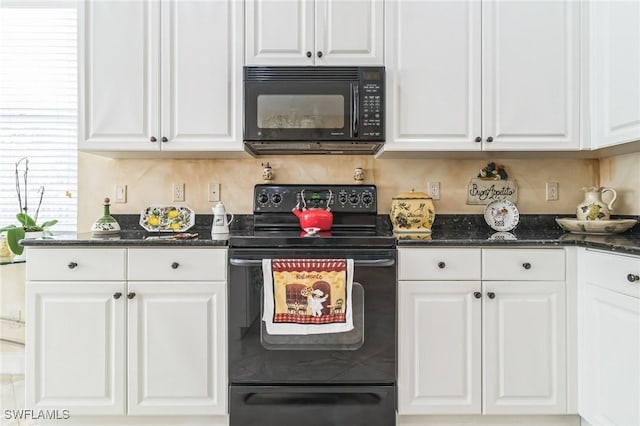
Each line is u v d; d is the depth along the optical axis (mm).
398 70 1835
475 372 1617
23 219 2006
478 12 1832
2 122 2281
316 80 1789
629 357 1344
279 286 1544
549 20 1823
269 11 1830
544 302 1617
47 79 2293
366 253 1604
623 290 1366
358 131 1787
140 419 1687
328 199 2068
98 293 1616
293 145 1918
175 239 1649
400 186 2193
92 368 1616
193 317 1620
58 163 2311
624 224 1796
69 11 2297
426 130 1839
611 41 1683
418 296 1625
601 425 1481
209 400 1630
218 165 2197
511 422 1679
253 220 2135
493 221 2078
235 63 1838
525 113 1832
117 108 1834
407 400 1619
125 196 2191
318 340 1605
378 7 1838
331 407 1614
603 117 1742
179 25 1831
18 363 2244
